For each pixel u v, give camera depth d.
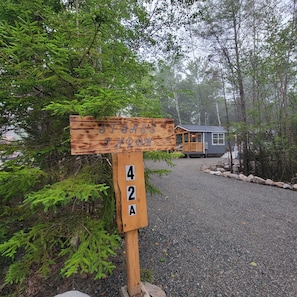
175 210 3.30
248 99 6.85
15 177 1.19
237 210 3.28
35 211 1.50
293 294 1.46
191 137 13.70
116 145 1.21
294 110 5.72
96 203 1.83
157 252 2.06
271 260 1.89
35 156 1.57
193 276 1.68
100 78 1.60
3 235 1.65
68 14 1.69
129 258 1.29
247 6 6.15
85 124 1.12
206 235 2.42
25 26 1.23
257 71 6.04
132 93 1.79
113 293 1.48
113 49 1.93
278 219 2.88
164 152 2.03
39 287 1.56
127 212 1.26
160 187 4.92
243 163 6.84
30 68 1.34
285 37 5.15
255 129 6.16
